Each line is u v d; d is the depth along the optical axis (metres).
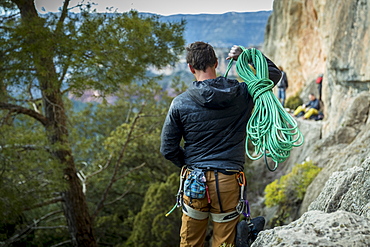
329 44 12.98
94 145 16.56
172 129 2.50
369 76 10.41
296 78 19.95
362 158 7.23
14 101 9.36
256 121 2.44
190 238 2.58
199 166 2.46
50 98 9.52
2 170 8.21
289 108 18.64
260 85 2.43
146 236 11.61
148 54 8.05
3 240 10.04
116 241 16.00
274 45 21.70
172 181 11.74
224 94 2.34
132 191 17.14
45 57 7.29
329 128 13.09
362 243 1.93
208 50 2.51
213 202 2.45
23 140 8.40
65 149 8.96
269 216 9.80
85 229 10.30
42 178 8.81
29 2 8.45
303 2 18.47
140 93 15.88
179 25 8.63
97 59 7.45
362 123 10.89
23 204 8.12
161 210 11.58
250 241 2.53
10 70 7.36
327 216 2.15
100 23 7.60
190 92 2.43
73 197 10.08
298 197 8.78
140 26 7.75
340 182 3.06
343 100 12.22
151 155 15.13
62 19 7.78
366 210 2.47
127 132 13.26
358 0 10.59
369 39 10.25
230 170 2.43
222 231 2.50
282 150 2.32
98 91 8.07
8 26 7.64
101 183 17.06
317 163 10.52
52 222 14.38
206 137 2.44
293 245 1.96
